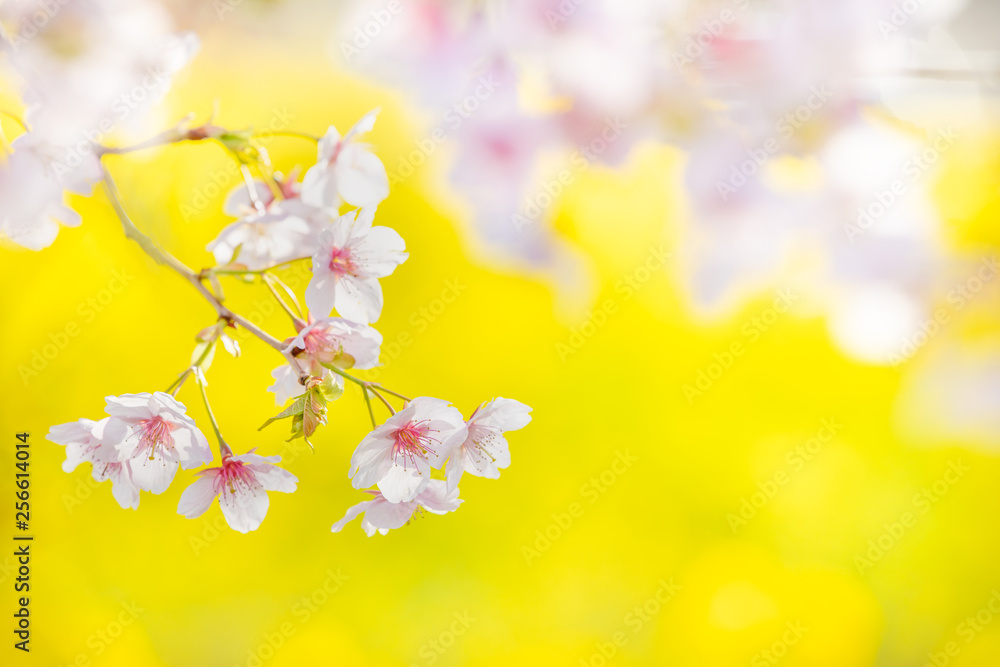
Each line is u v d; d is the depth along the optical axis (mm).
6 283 1839
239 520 1238
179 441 1228
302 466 2154
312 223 1242
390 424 1228
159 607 2129
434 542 2324
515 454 2320
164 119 1263
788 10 1230
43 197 1219
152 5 1226
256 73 1528
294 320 1224
